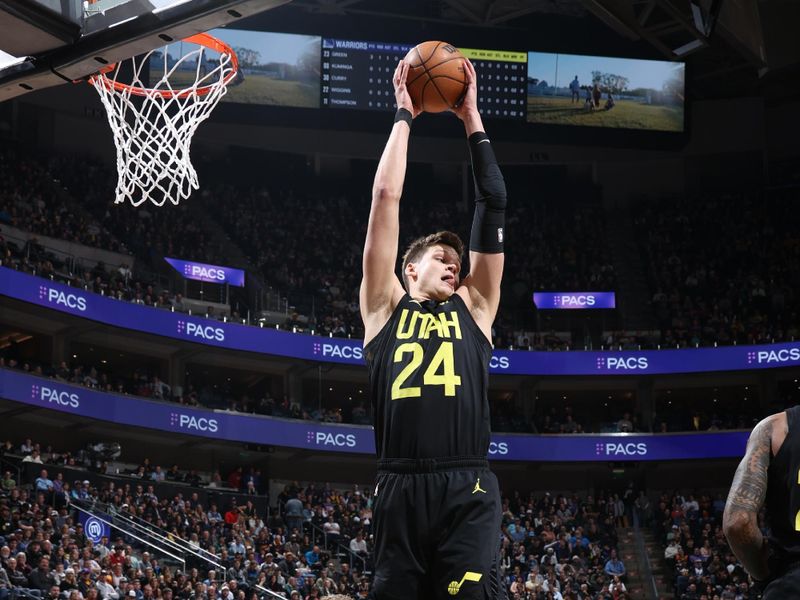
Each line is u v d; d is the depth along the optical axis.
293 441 33.56
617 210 43.25
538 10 38.59
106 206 35.69
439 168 42.81
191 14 8.60
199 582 21.81
